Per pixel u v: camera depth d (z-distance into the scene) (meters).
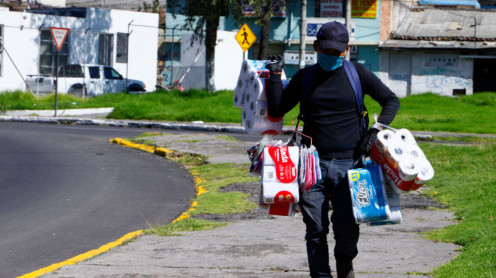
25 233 17.09
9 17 70.62
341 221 9.47
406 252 13.52
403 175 8.74
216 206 20.02
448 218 17.33
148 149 34.56
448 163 26.09
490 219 15.65
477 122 51.62
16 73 71.25
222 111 54.69
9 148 34.12
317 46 9.50
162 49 92.44
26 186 24.20
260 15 71.38
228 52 88.31
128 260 13.45
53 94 63.12
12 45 70.94
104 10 77.94
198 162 30.53
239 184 23.83
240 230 16.53
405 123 50.31
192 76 85.31
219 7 70.00
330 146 9.52
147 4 111.56
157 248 14.58
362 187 9.16
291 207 9.64
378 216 9.15
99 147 35.44
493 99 66.94
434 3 100.12
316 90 9.59
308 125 9.76
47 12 81.06
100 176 26.69
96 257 13.78
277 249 14.28
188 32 90.81
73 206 20.88
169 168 29.25
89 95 70.38
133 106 55.88
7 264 13.95
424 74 83.88
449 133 44.94
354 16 85.00
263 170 9.48
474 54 82.38
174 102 62.62
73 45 75.56
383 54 84.81
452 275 11.26
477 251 12.59
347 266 9.77
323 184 9.59
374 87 9.58
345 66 9.63
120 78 73.31
